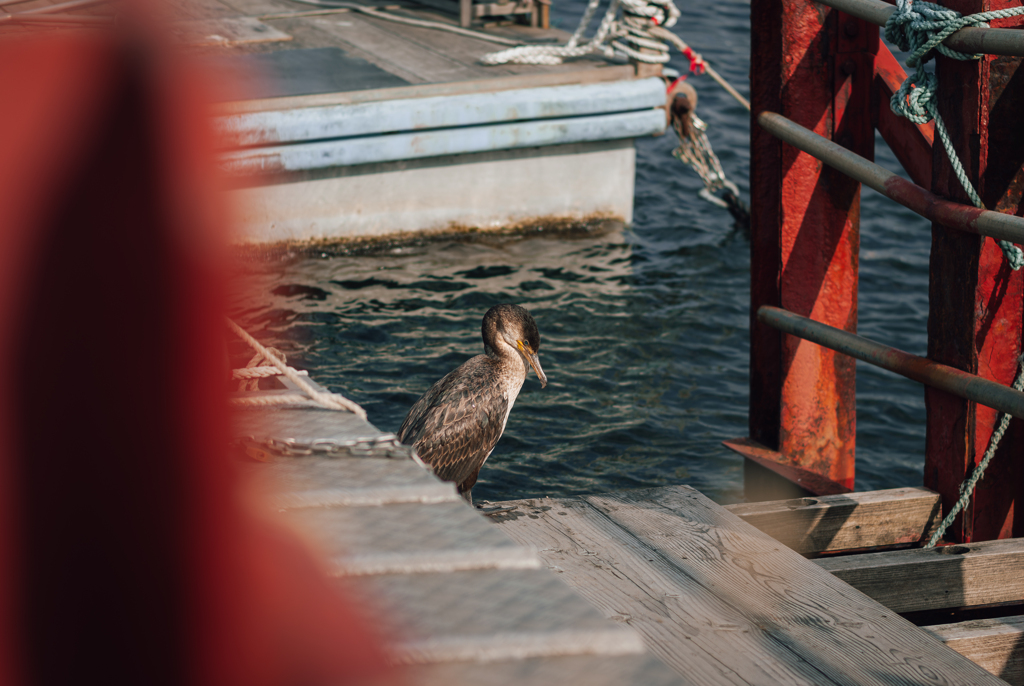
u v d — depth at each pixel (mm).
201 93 397
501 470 6633
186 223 394
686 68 16047
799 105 6078
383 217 10562
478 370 5270
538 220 11203
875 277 10172
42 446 395
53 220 382
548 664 1066
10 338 384
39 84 383
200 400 407
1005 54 4375
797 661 3434
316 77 10570
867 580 4461
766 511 5062
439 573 1272
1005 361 5062
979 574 4598
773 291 6426
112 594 428
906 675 3369
